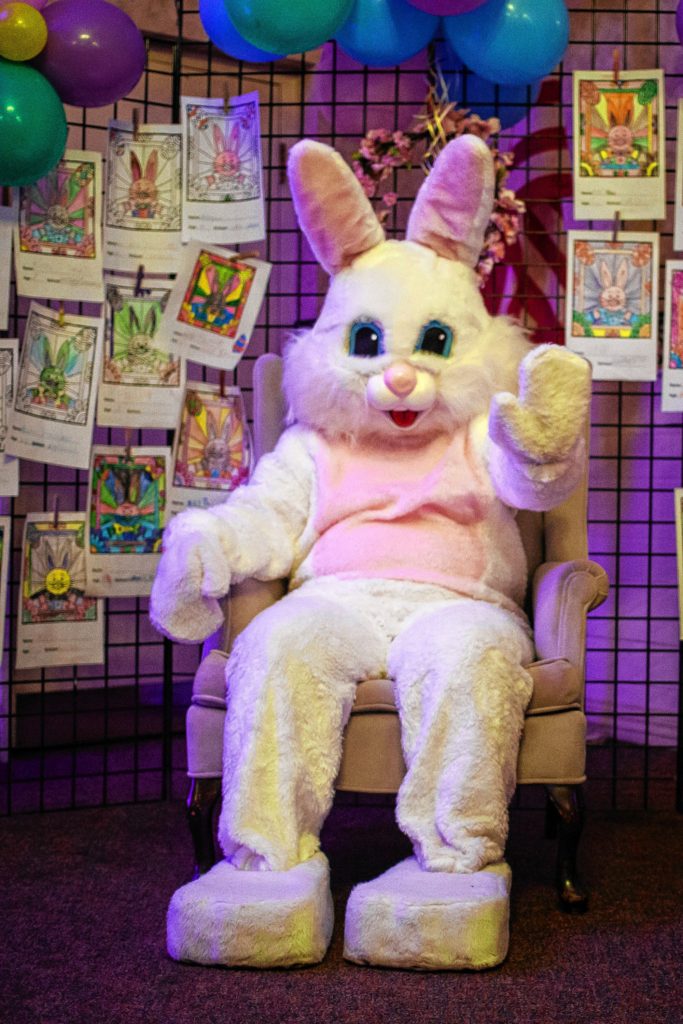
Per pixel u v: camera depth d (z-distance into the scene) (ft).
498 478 6.84
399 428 7.10
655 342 8.36
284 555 6.94
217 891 5.64
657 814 8.50
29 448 8.09
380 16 7.73
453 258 7.37
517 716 5.99
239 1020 5.07
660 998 5.30
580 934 6.08
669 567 10.39
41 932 6.13
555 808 6.34
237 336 8.43
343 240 7.30
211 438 8.49
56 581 8.25
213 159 8.31
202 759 6.34
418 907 5.48
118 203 8.21
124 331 8.30
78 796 8.92
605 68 10.47
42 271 8.05
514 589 7.17
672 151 10.11
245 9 7.20
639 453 10.50
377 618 6.65
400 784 6.09
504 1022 5.05
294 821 5.87
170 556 6.46
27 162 7.21
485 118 9.31
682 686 8.59
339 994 5.31
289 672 5.97
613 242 8.33
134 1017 5.10
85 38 7.32
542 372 6.01
